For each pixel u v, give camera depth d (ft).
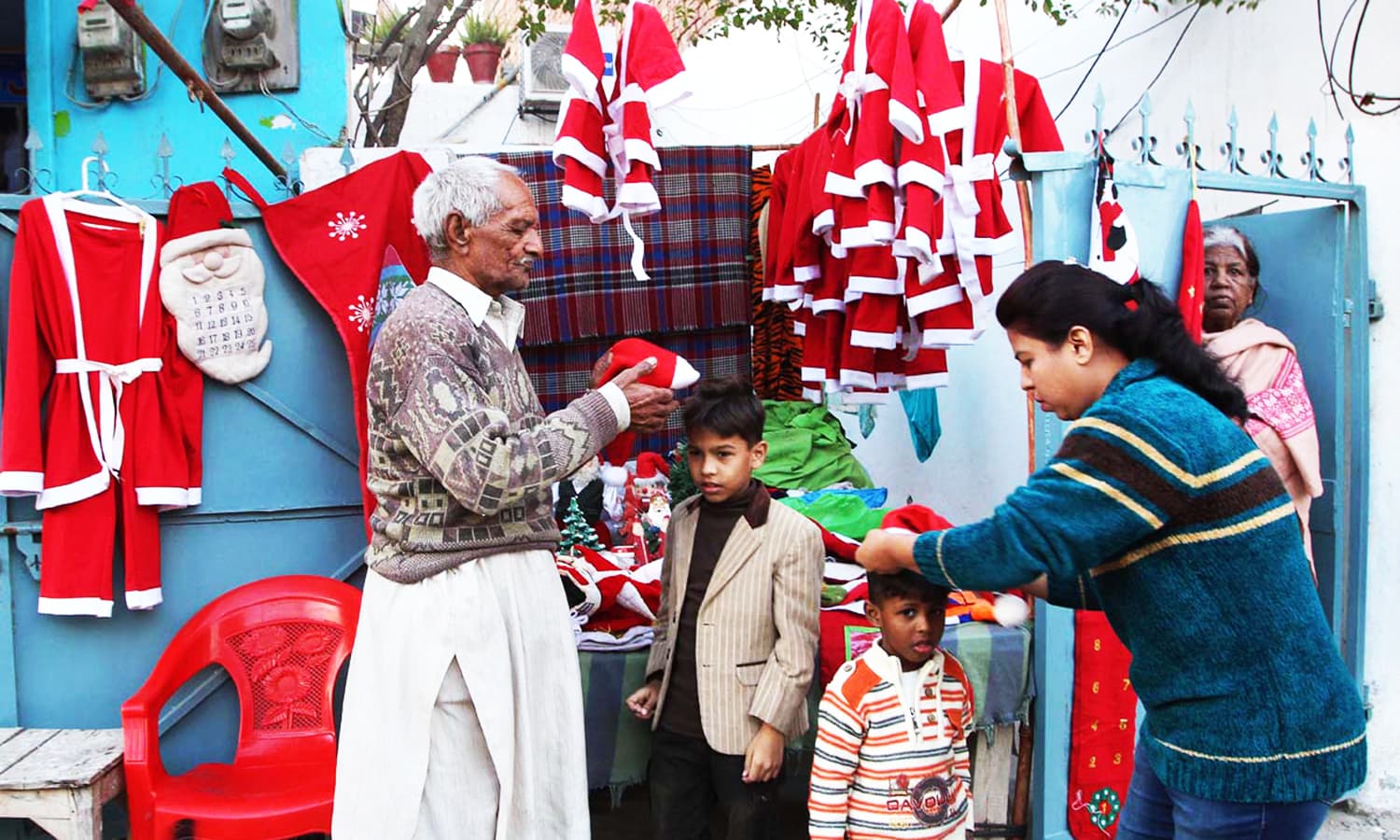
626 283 12.33
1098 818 8.81
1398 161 10.21
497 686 6.22
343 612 9.02
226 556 9.51
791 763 8.76
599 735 8.36
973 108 9.80
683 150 12.42
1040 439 8.84
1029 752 8.98
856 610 8.53
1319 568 10.74
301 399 9.57
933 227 9.62
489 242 6.31
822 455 13.34
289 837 7.80
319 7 16.83
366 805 6.23
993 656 8.55
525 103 22.93
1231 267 10.10
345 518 9.73
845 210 9.84
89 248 8.76
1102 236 8.55
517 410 6.51
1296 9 11.20
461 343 6.18
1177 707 5.05
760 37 22.17
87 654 9.27
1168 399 4.95
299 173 11.91
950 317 9.95
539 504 6.73
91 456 8.79
